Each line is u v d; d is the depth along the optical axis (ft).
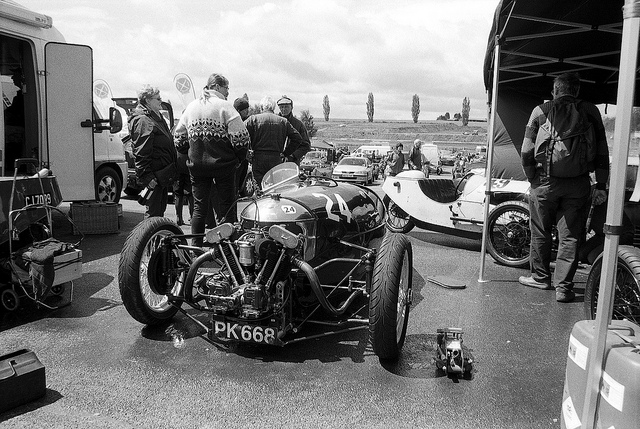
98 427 9.59
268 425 9.73
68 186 24.16
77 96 24.00
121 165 32.76
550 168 17.01
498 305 17.02
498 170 27.91
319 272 14.20
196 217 19.08
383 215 19.02
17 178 15.71
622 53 7.45
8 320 14.89
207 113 17.85
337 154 131.95
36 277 14.61
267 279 12.12
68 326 14.51
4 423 9.65
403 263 12.23
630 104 7.43
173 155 21.29
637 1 7.26
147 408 10.27
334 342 13.61
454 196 28.89
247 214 13.56
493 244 22.74
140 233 13.64
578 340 8.47
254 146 23.00
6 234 15.07
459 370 11.65
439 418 10.06
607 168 17.13
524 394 11.07
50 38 23.86
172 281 13.79
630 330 8.36
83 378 11.48
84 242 24.81
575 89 17.04
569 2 17.10
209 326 13.42
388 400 10.70
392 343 11.90
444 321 15.48
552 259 23.17
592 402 7.85
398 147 53.31
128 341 13.53
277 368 12.10
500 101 27.89
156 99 20.63
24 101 23.27
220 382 11.38
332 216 14.78
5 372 10.21
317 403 10.54
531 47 22.20
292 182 15.80
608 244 7.67
